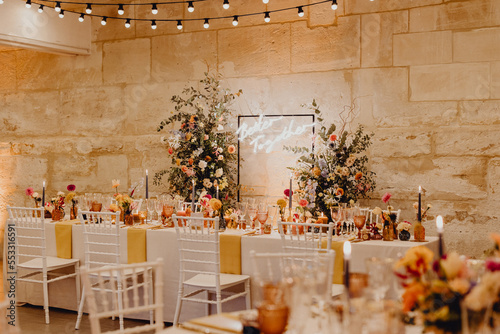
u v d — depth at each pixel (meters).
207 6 6.80
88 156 7.47
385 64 5.95
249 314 2.29
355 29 6.08
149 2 7.09
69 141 7.57
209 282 4.59
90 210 5.72
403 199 5.85
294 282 2.04
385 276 2.09
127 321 5.34
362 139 6.00
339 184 5.43
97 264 5.36
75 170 7.55
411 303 1.93
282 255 2.90
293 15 6.38
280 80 6.45
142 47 7.16
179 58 6.96
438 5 5.72
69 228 5.54
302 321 1.96
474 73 5.60
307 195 5.40
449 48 5.69
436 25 5.74
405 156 5.84
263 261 4.70
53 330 5.04
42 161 7.75
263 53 6.53
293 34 6.38
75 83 7.56
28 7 6.57
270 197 6.47
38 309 5.74
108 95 7.37
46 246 5.71
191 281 4.64
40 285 5.78
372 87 6.01
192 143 6.22
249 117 6.58
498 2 5.50
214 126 6.33
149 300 5.12
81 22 7.28
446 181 5.68
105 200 5.65
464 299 1.81
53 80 7.69
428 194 5.75
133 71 7.21
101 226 5.42
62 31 7.02
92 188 7.47
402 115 5.88
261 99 6.54
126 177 7.27
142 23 7.15
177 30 6.96
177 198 5.99
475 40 5.59
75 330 5.04
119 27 7.27
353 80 6.09
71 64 7.57
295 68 6.37
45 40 6.80
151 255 5.11
